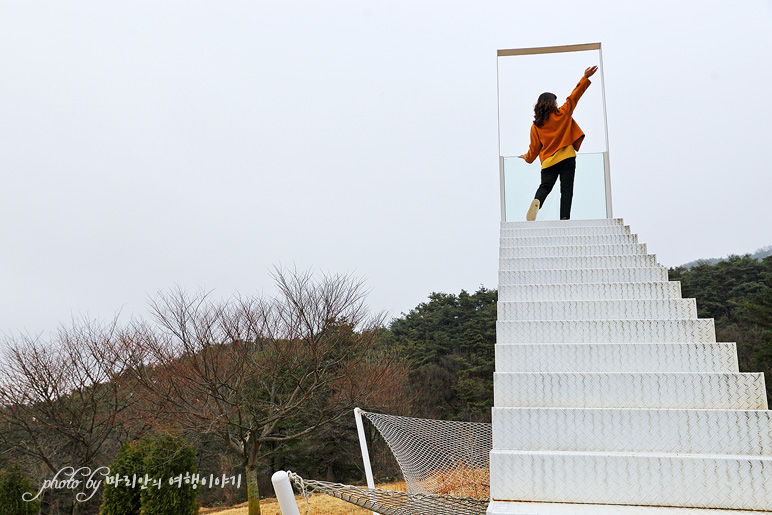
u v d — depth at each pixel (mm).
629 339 3252
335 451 21609
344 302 13352
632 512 2123
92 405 14672
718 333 27109
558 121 6047
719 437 2439
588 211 6352
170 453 11430
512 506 2219
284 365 13125
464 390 26125
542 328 3328
